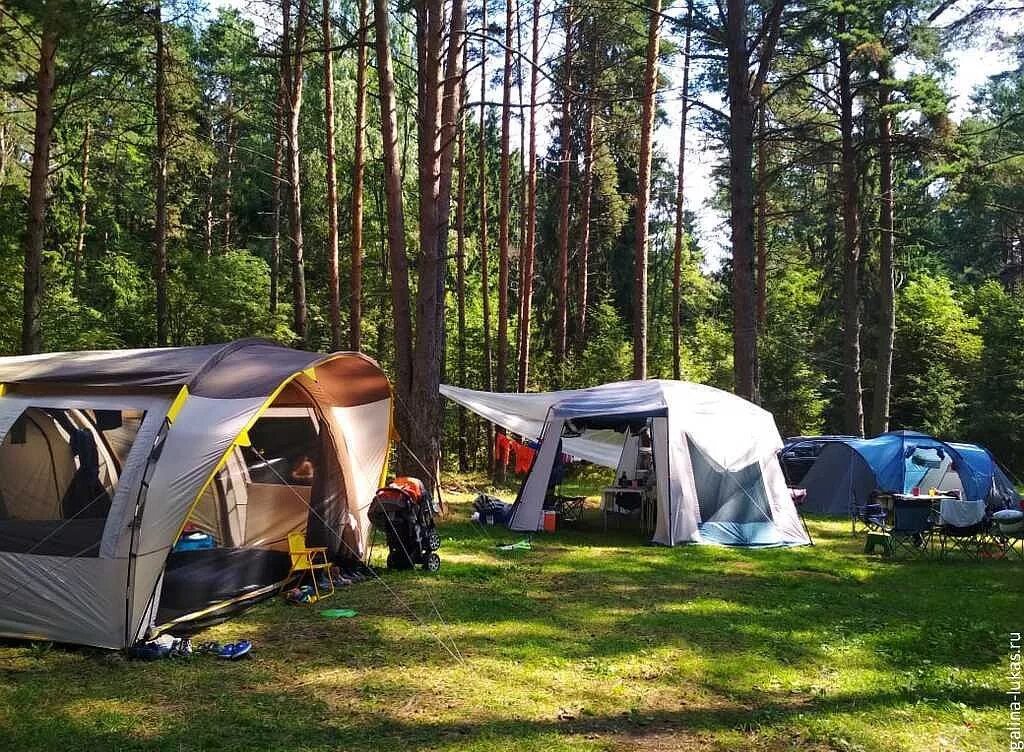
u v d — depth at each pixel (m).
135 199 24.42
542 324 26.92
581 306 24.48
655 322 28.75
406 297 12.42
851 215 18.94
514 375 23.58
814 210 22.44
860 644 6.26
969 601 7.73
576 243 26.83
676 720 4.69
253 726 4.43
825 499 14.20
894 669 5.70
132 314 21.36
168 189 24.47
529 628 6.45
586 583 8.16
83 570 5.69
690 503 10.77
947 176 17.48
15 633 5.77
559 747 4.24
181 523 5.86
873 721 4.71
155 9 14.48
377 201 26.52
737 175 14.11
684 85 19.95
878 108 17.70
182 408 6.18
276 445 8.29
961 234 33.16
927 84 16.50
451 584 7.91
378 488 8.94
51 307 17.64
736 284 14.05
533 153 19.44
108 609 5.64
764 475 11.23
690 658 5.83
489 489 16.42
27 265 11.77
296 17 17.88
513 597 7.45
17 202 17.22
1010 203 22.89
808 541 11.05
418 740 4.29
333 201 17.30
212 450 6.02
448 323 25.06
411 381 12.41
